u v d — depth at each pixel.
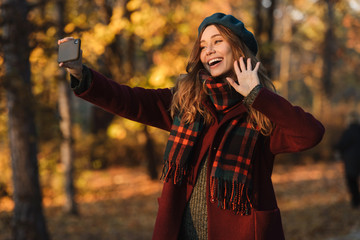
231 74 1.77
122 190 13.53
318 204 9.68
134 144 17.34
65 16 7.55
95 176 15.23
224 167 1.63
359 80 20.36
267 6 9.46
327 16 13.94
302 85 24.81
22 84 5.54
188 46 9.80
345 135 8.67
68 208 10.45
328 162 17.80
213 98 1.68
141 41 9.96
